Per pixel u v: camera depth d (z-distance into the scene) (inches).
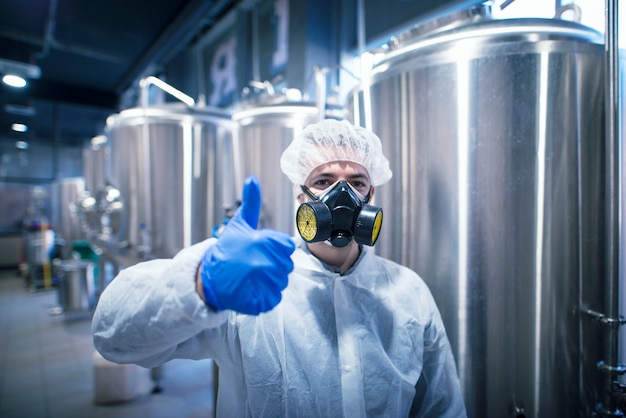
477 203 31.6
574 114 30.3
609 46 28.7
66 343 107.3
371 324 27.6
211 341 24.9
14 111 181.0
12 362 94.3
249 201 19.2
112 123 72.6
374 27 78.4
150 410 71.3
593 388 31.9
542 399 31.2
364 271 28.7
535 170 30.3
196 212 67.8
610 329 30.0
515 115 30.4
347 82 80.0
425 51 33.8
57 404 73.6
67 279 126.8
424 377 30.7
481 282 31.9
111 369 73.2
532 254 30.7
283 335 25.7
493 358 31.9
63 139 253.4
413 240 35.4
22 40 101.9
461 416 29.0
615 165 29.1
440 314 33.9
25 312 138.3
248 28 108.4
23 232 226.1
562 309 30.9
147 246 65.7
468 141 31.6
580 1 37.6
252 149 57.0
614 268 29.6
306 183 29.9
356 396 24.8
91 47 116.7
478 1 59.9
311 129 29.2
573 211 30.7
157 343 20.0
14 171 239.3
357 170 28.7
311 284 27.7
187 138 66.4
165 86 64.1
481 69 31.1
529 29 30.6
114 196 72.2
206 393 77.3
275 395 24.7
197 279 18.9
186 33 100.9
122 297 20.2
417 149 34.4
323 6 79.6
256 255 17.8
